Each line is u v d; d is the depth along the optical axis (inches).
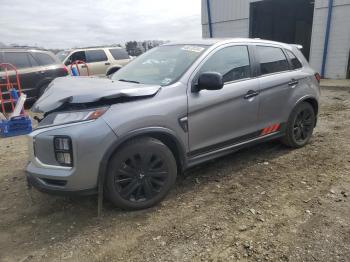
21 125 281.7
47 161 132.7
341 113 320.2
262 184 167.6
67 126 128.4
